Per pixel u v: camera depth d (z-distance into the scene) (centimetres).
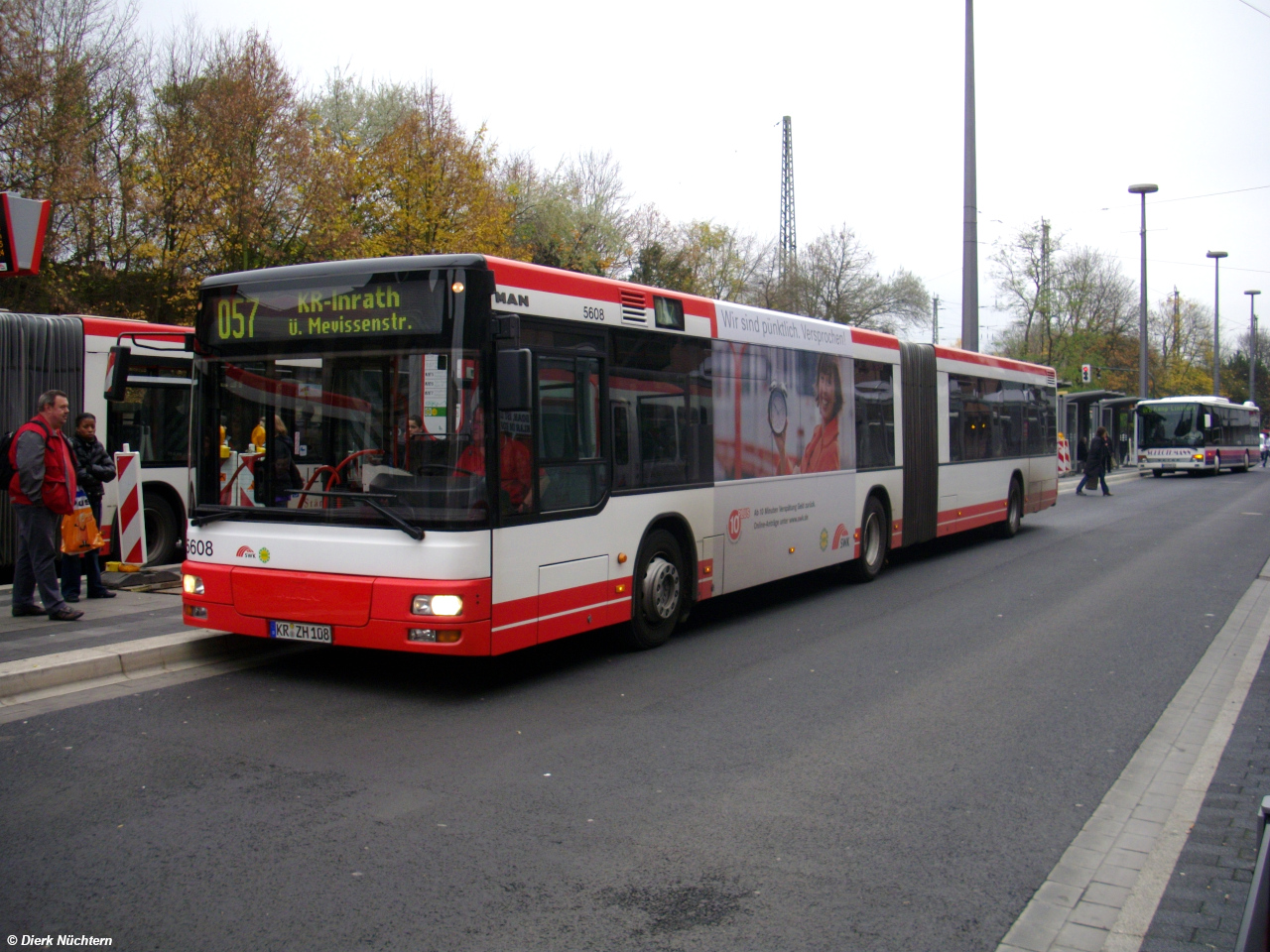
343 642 676
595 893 399
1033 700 709
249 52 2817
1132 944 365
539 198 4303
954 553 1566
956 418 1533
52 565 856
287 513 701
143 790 506
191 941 354
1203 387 6556
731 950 356
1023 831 474
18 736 592
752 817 485
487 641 667
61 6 2578
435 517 657
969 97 2192
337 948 351
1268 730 643
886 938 367
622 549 810
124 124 2803
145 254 2644
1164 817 494
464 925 370
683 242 5256
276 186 2816
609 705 684
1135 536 1817
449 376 659
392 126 3697
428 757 568
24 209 779
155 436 1241
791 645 890
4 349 1119
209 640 788
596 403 783
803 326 1107
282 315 708
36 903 382
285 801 494
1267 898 241
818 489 1130
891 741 612
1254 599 1137
